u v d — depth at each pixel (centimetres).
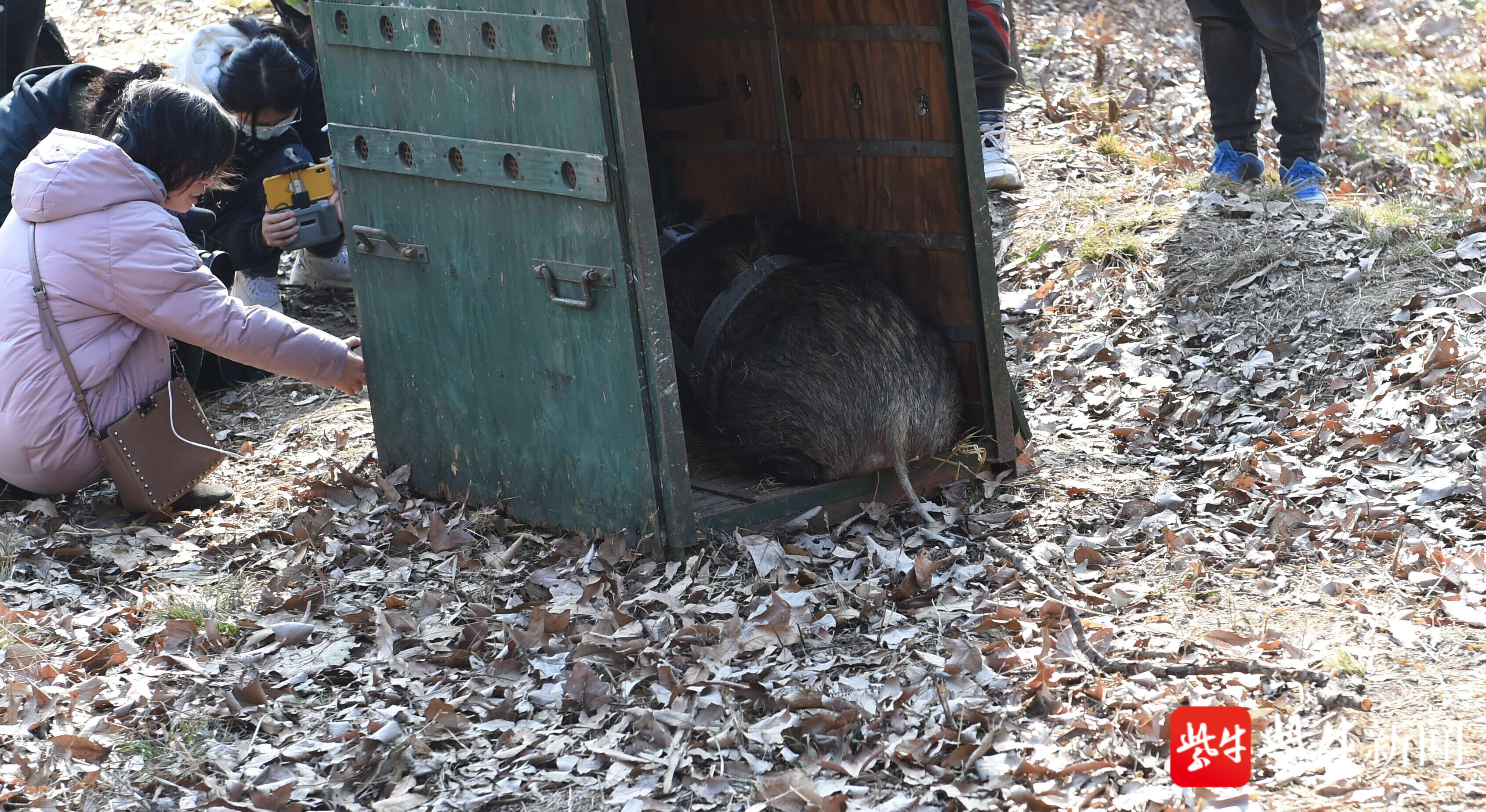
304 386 534
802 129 441
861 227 434
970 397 417
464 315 394
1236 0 575
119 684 321
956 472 407
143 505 417
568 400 372
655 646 325
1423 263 489
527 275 368
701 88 478
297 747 297
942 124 389
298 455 471
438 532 394
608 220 338
